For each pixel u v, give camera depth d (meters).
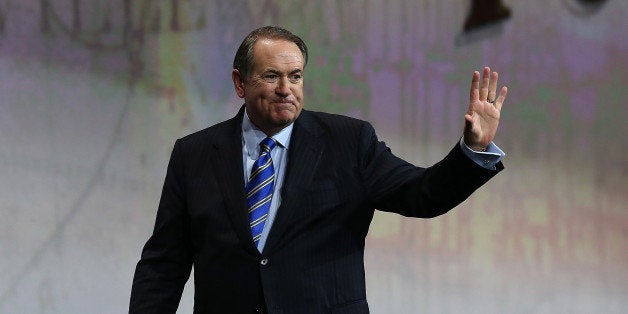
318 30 9.52
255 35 5.16
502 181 9.98
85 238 8.88
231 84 9.34
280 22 9.44
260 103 5.09
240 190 5.22
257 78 5.07
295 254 5.07
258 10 9.38
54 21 8.80
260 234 5.15
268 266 5.05
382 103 9.70
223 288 5.17
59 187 8.80
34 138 8.73
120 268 9.00
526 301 10.02
